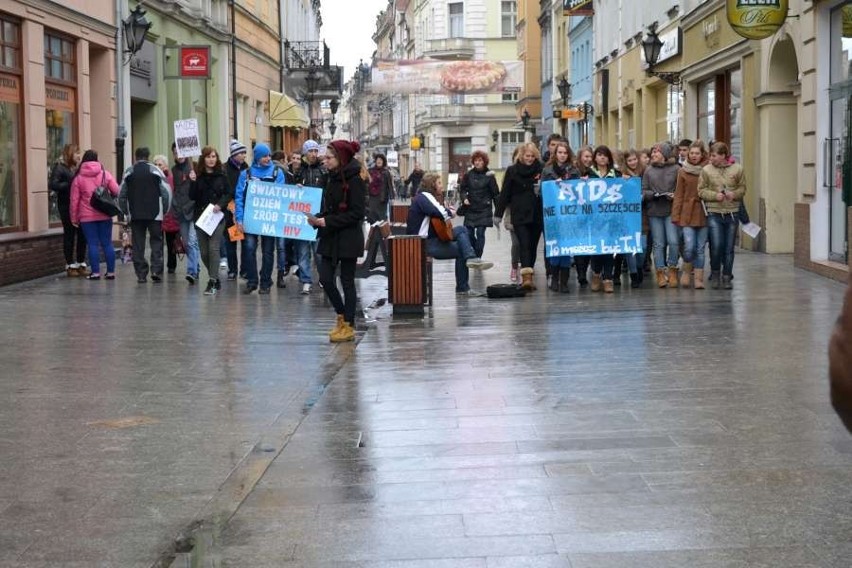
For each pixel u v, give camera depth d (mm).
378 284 17547
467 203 16703
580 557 4918
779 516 5367
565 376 9078
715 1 24219
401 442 7090
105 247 17672
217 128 33812
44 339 11438
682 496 5734
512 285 15164
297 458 6777
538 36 64562
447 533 5312
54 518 5672
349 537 5305
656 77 30625
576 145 50156
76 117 20578
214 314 13500
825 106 16844
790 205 21078
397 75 50625
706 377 8836
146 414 8008
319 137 72625
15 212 17844
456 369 9562
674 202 15203
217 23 32906
